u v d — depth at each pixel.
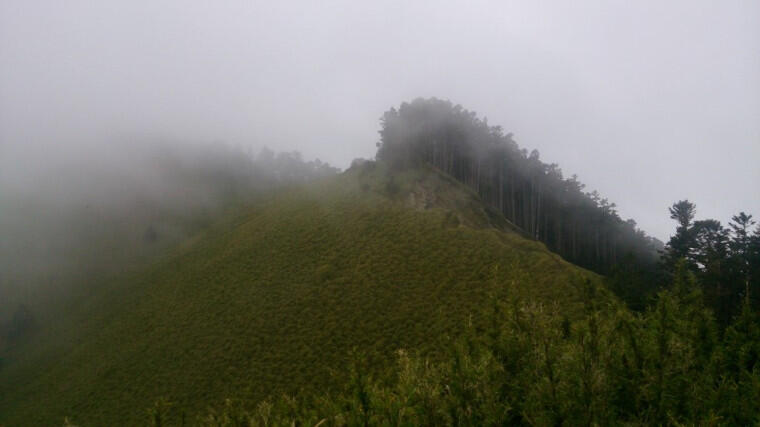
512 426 6.25
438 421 6.06
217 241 77.56
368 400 6.57
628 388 5.94
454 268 47.31
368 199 70.38
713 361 6.23
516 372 6.62
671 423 5.54
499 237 53.22
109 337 56.25
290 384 35.19
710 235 37.34
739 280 26.08
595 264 75.88
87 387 44.97
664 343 6.02
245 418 9.10
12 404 48.62
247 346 42.75
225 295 54.97
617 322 6.46
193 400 36.94
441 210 62.78
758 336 6.64
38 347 63.75
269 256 61.59
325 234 63.03
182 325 51.25
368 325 41.12
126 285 74.25
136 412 37.81
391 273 49.31
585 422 5.54
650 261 65.62
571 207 85.06
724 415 5.54
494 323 7.48
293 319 45.41
